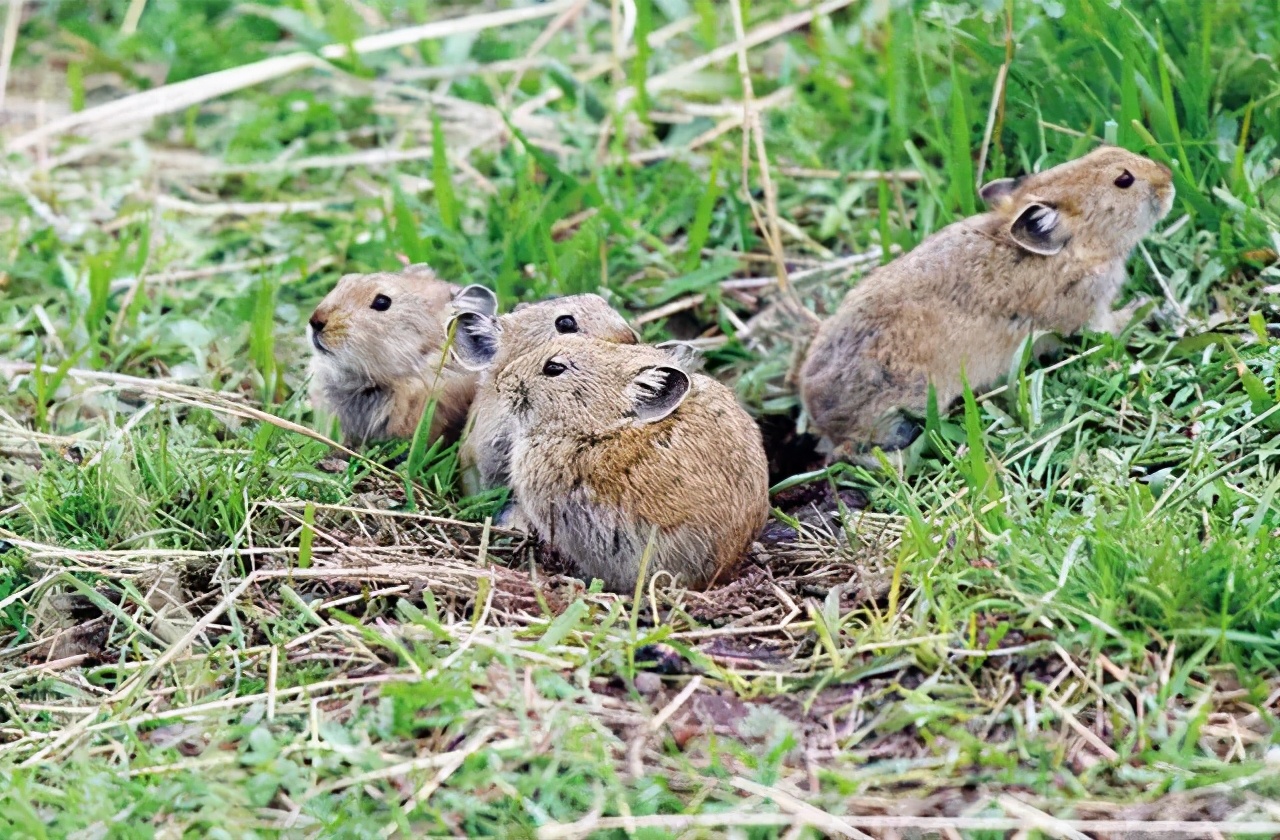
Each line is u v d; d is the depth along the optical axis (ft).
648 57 54.75
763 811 26.78
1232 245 41.14
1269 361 37.29
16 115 59.93
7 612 33.94
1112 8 44.04
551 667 29.81
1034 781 27.14
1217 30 45.78
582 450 34.86
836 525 37.14
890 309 39.37
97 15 66.33
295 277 48.70
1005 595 30.68
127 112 53.26
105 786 27.48
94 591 32.96
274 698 29.63
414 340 40.86
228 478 35.78
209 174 55.42
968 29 47.55
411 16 63.46
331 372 41.34
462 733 28.32
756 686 29.58
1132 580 30.25
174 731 29.45
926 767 27.58
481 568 34.22
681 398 34.06
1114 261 39.83
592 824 26.43
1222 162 42.47
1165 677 28.68
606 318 39.75
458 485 39.55
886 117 51.47
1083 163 39.86
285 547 34.73
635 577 35.04
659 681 29.78
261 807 27.09
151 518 35.55
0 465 38.58
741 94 56.34
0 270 47.98
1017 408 37.76
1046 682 29.07
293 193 54.54
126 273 48.60
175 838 26.45
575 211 49.98
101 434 39.47
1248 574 29.73
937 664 29.50
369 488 38.47
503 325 39.52
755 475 35.32
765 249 48.21
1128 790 26.96
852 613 31.24
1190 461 34.40
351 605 33.32
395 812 26.48
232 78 54.29
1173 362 38.81
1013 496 33.81
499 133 55.06
